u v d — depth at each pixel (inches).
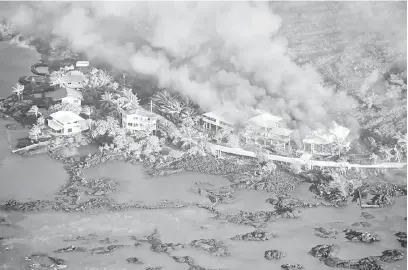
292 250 4648.1
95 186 5442.9
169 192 5413.4
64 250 4574.3
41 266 4387.3
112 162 5856.3
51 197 5265.8
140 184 5521.7
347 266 4466.0
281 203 5260.8
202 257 4542.3
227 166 5816.9
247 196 5388.8
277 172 5723.4
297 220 5054.1
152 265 4429.1
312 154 5964.6
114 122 6220.5
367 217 5118.1
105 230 4849.9
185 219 5029.5
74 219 4985.2
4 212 5044.3
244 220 5027.1
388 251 4613.7
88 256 4515.3
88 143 6131.9
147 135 6181.1
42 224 4901.6
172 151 5949.8
